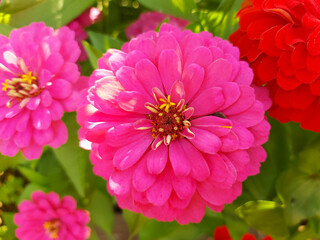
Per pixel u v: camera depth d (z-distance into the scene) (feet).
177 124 0.42
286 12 0.39
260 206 0.52
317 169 0.51
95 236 0.68
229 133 0.37
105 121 0.39
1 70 0.49
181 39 0.42
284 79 0.39
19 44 0.49
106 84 0.39
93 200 0.64
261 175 0.53
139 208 0.40
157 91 0.40
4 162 0.53
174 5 0.55
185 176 0.38
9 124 0.47
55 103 0.46
